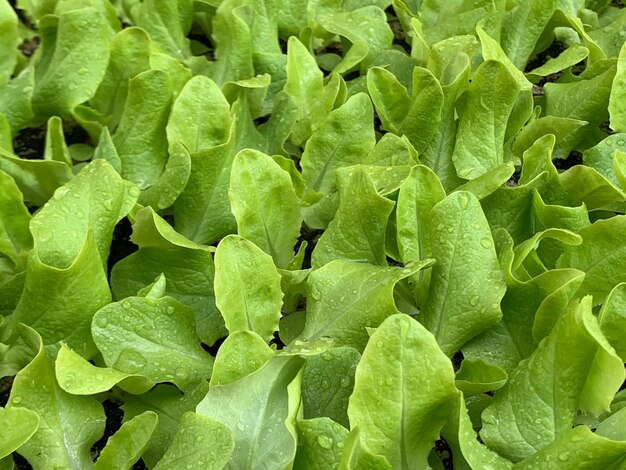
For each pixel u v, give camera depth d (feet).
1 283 1.01
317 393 0.85
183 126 1.08
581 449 0.72
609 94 1.15
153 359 0.88
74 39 1.16
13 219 1.00
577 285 0.85
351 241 0.96
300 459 0.77
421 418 0.76
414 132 1.13
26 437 0.76
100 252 0.96
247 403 0.80
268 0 1.27
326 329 0.89
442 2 1.36
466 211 0.89
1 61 1.21
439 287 0.90
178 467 0.74
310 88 1.21
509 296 0.91
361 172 0.93
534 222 1.02
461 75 1.11
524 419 0.81
